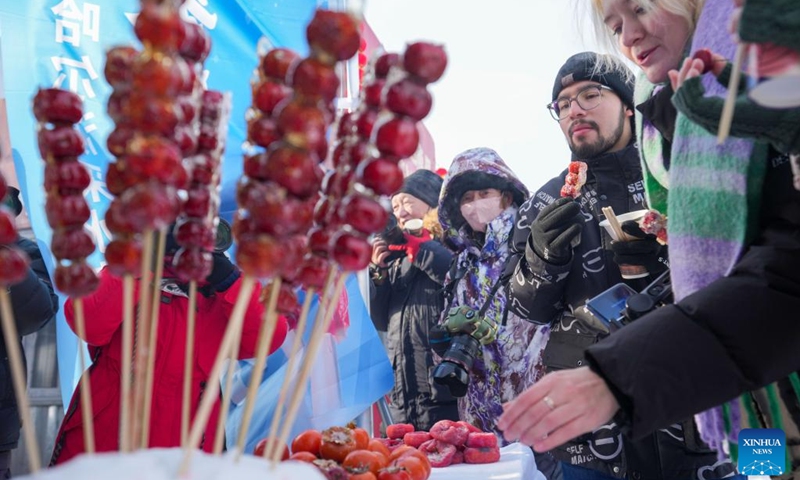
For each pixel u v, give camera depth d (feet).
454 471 4.87
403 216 10.68
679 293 4.18
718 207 3.98
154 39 1.98
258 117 2.45
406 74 2.21
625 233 6.03
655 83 5.50
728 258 3.98
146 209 1.96
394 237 10.30
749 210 3.90
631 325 3.52
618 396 3.31
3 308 2.15
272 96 2.39
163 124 2.00
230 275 5.72
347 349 6.79
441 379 6.62
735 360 3.36
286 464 2.20
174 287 5.62
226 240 5.81
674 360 3.31
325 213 2.52
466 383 6.66
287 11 6.81
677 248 4.20
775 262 3.50
